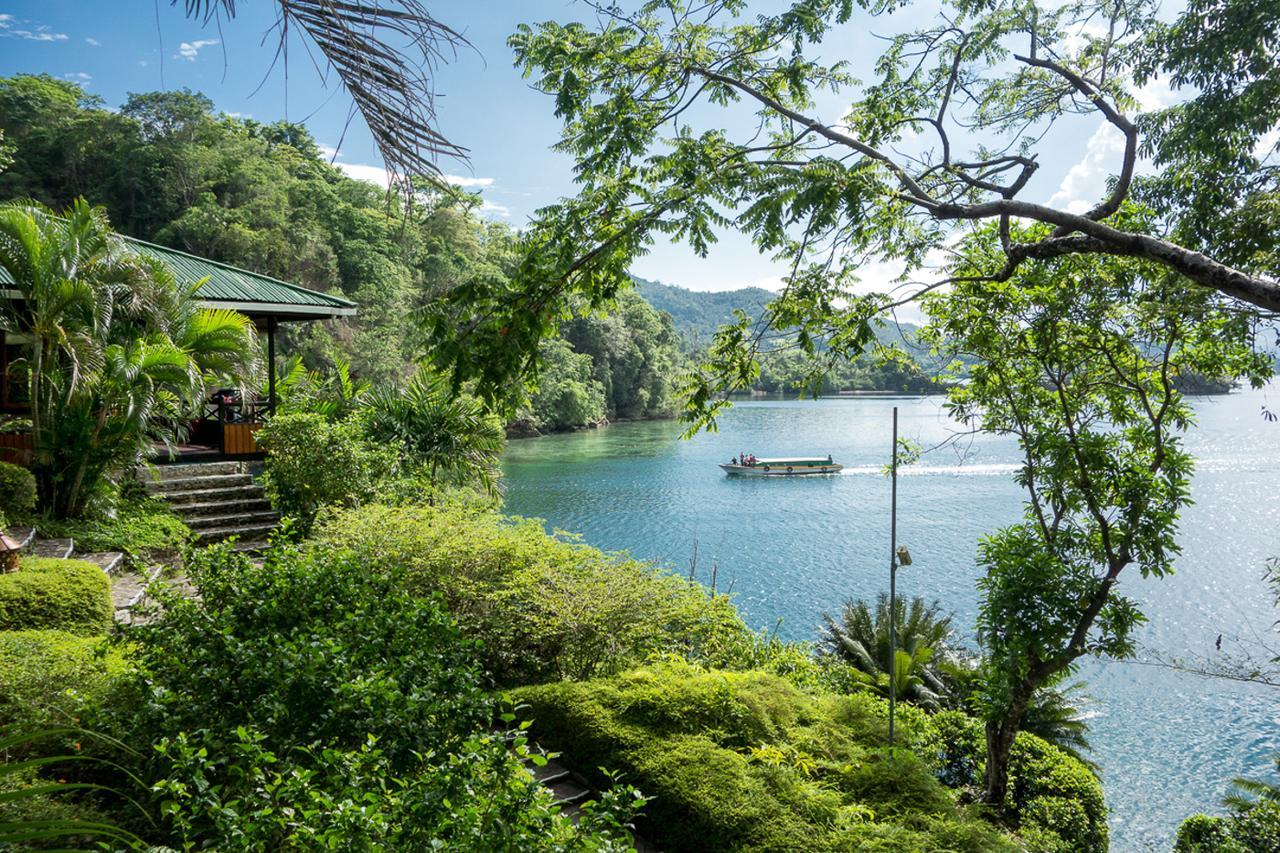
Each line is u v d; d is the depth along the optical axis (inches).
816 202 181.8
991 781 438.0
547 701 263.6
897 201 230.1
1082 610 392.8
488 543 347.9
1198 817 503.5
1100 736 826.8
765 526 1600.6
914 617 773.3
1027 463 422.6
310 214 2325.3
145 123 2132.1
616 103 237.1
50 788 40.0
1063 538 408.2
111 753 167.6
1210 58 273.4
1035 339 379.9
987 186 245.3
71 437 378.3
